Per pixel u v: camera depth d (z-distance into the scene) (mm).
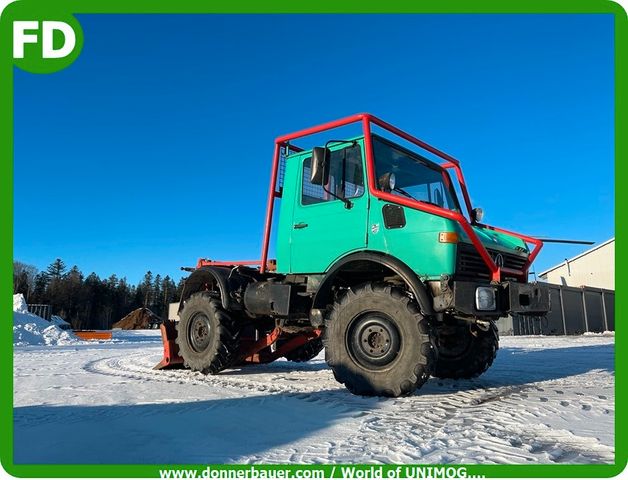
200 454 2572
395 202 4633
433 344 4215
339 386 5047
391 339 4328
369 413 3596
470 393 4504
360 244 4797
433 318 4504
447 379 5664
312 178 4715
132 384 5223
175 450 2646
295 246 5340
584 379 5469
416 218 4500
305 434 2980
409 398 4254
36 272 76875
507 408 3691
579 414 3439
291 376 6004
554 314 25375
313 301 5047
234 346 6109
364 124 4941
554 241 5586
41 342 16891
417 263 4441
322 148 4785
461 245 4398
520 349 10977
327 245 5055
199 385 5145
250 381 5488
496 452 2531
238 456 2533
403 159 5445
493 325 5672
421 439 2809
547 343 14023
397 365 4258
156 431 3047
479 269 4594
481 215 5992
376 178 4895
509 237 5473
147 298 84750
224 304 5902
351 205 4930
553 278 34031
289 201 5512
